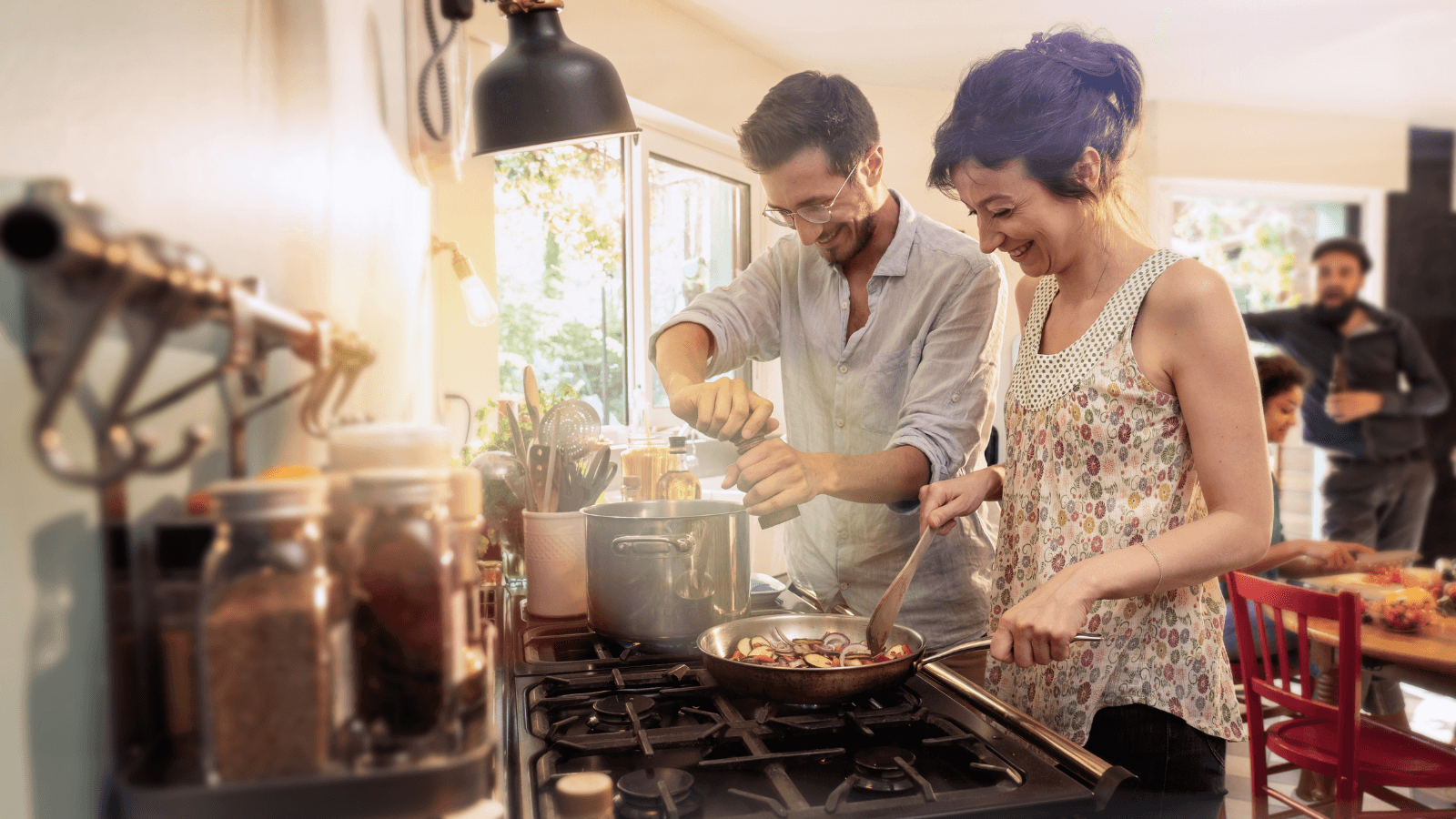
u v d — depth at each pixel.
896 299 1.36
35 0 0.32
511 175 1.94
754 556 1.86
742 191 2.02
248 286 0.41
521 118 1.14
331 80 0.54
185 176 0.41
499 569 1.12
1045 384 0.98
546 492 1.28
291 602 0.35
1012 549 1.04
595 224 2.02
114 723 0.35
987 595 1.40
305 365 0.50
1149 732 0.90
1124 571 0.80
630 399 2.07
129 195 0.37
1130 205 0.81
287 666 0.35
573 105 1.14
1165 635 0.90
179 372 0.38
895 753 0.72
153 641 0.36
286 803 0.35
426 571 0.40
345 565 0.39
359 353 0.52
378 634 0.39
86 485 0.26
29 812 0.32
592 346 2.08
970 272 1.30
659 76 1.65
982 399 1.30
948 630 1.37
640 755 0.74
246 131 0.46
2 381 0.30
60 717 0.33
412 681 0.39
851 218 1.28
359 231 0.62
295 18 0.52
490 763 0.60
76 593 0.33
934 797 0.64
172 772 0.36
